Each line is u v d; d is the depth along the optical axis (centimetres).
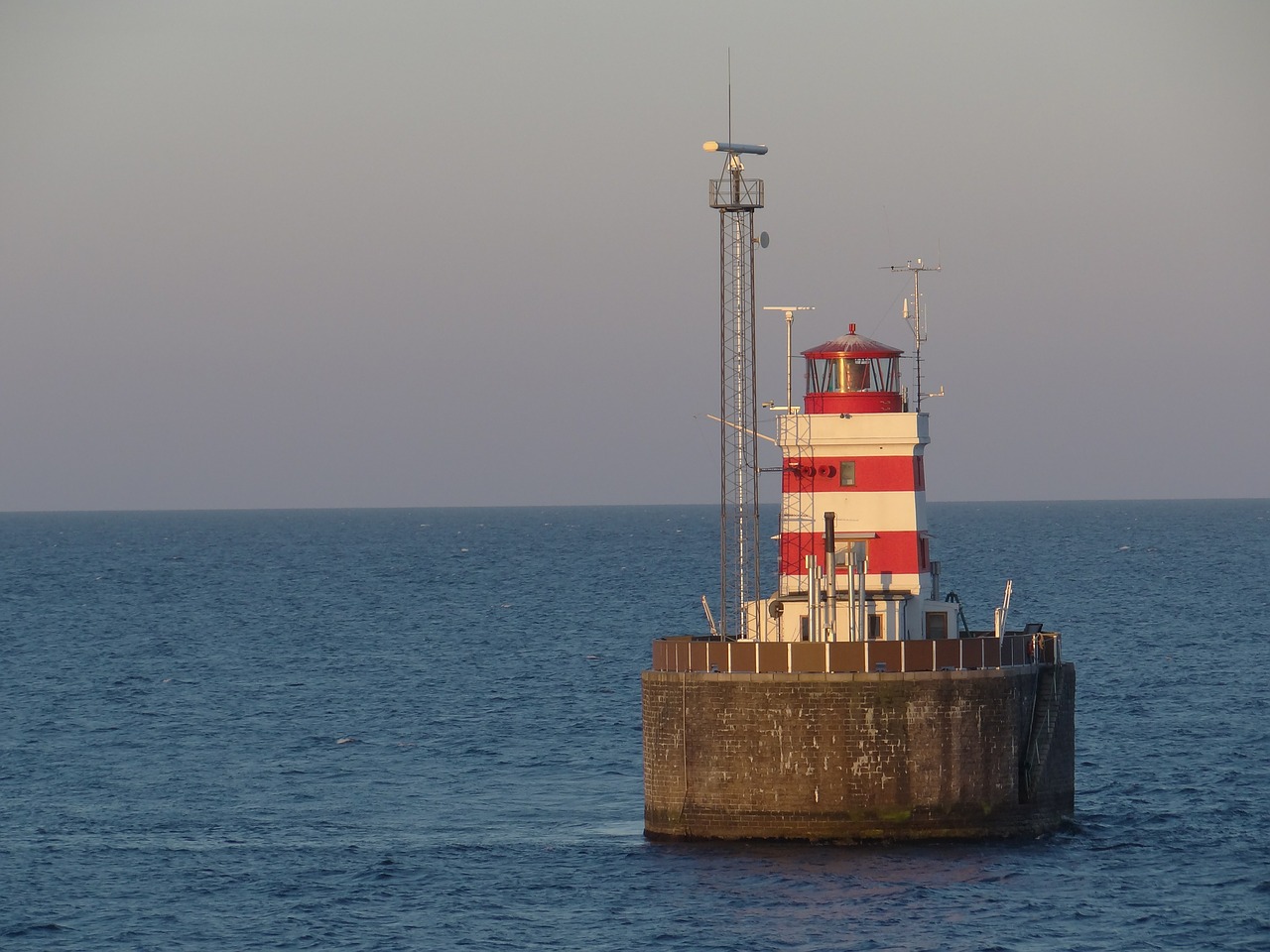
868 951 19488
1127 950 19475
